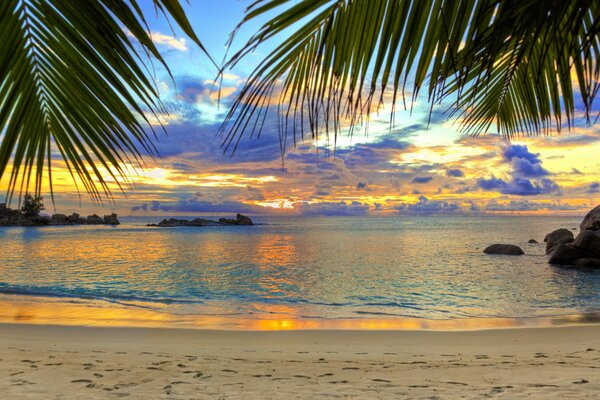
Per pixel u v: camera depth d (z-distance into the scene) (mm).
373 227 103125
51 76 1142
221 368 6688
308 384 5734
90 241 55906
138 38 985
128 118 1144
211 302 16281
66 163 1247
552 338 9297
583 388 5398
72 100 1176
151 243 51750
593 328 10156
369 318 13055
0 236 68188
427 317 13281
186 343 8930
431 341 9164
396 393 5301
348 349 8477
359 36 1239
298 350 8367
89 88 1142
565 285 19500
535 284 19875
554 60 1725
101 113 1171
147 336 9547
